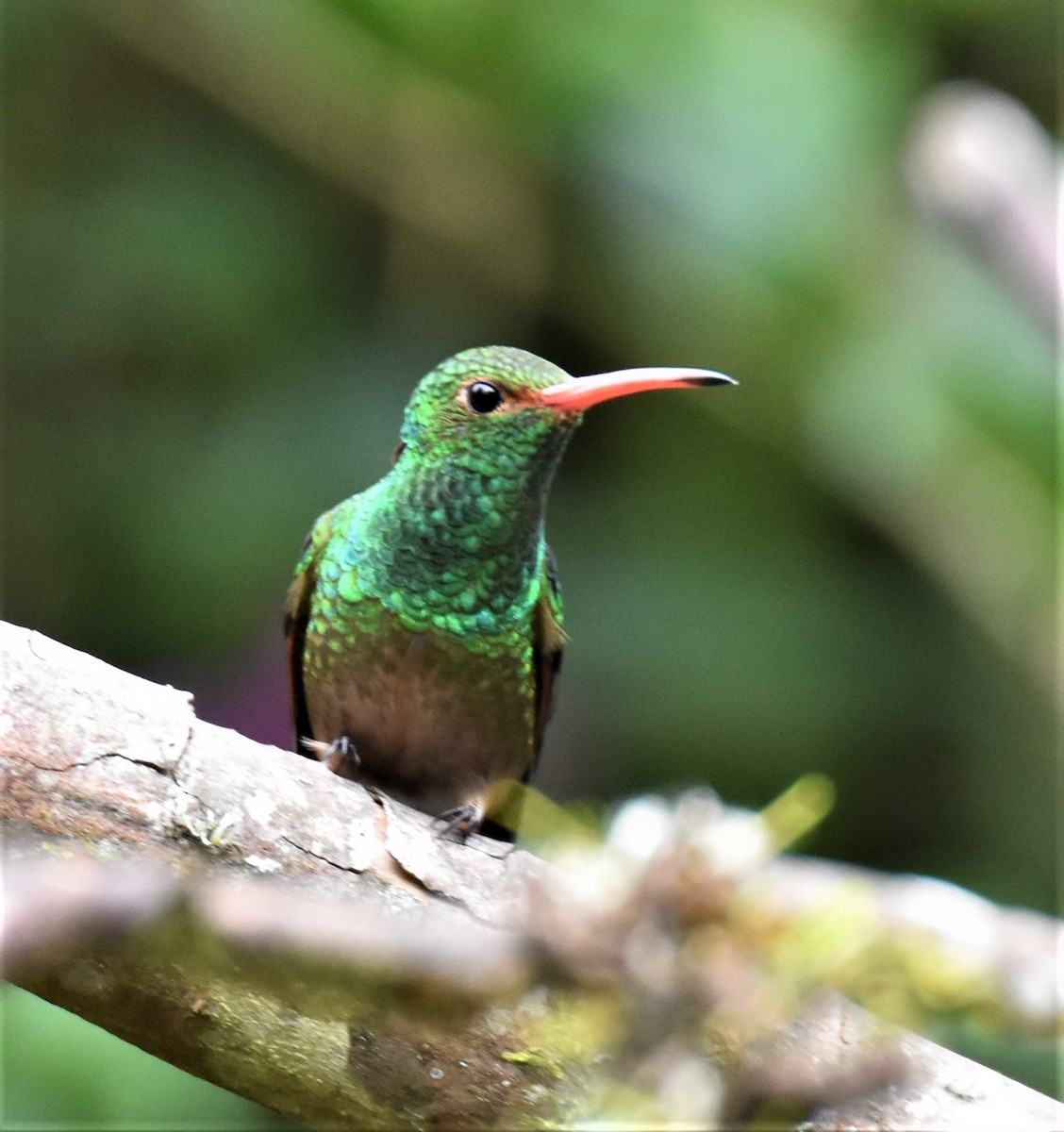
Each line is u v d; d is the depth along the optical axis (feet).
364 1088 16.63
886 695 37.58
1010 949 20.49
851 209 37.09
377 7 36.68
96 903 9.38
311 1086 16.71
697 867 12.62
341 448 37.27
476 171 38.04
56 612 38.19
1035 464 37.14
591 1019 12.60
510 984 11.73
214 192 38.58
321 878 17.58
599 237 37.88
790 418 37.88
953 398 37.22
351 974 10.67
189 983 16.12
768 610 37.60
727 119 36.76
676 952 12.48
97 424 38.65
